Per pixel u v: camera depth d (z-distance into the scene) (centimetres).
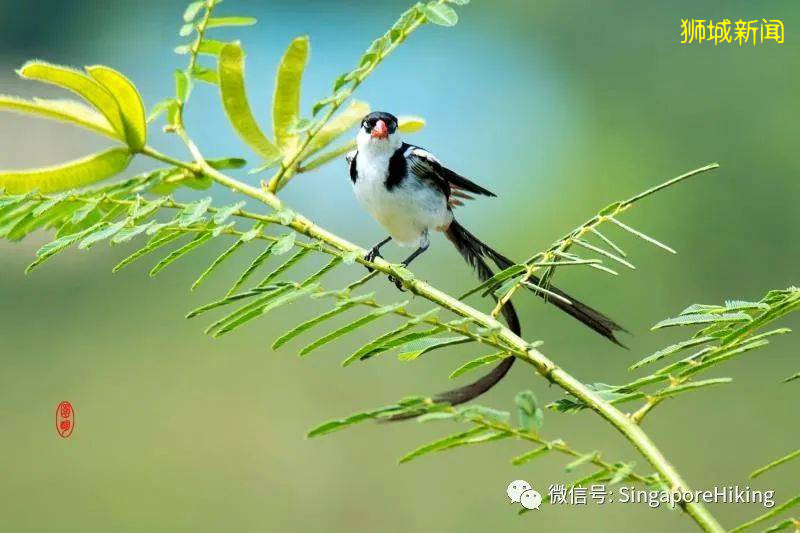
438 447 385
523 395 392
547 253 487
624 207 478
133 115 493
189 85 494
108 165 493
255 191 493
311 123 492
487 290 488
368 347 444
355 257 487
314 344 450
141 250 487
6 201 489
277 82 495
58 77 491
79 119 493
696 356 431
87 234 487
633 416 430
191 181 495
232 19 495
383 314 445
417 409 383
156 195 495
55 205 490
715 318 438
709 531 392
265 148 496
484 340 445
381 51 492
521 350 444
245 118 495
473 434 386
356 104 496
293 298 458
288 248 487
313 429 376
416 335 445
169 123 495
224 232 487
